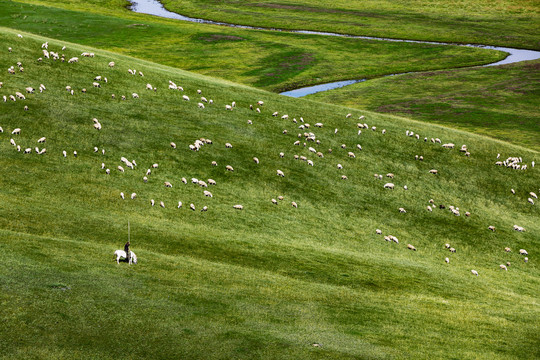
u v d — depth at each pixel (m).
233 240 38.91
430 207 54.72
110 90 61.88
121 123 55.56
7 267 23.55
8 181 39.41
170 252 33.38
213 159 53.97
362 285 34.44
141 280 26.12
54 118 52.34
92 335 19.70
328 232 46.22
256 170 54.12
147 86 65.31
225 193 48.75
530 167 67.12
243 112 66.19
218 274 30.12
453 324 28.67
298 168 56.50
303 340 22.47
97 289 23.62
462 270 44.09
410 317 28.83
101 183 43.88
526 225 55.47
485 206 57.50
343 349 22.19
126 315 21.64
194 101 65.94
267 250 38.31
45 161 44.81
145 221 38.75
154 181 47.22
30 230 30.88
